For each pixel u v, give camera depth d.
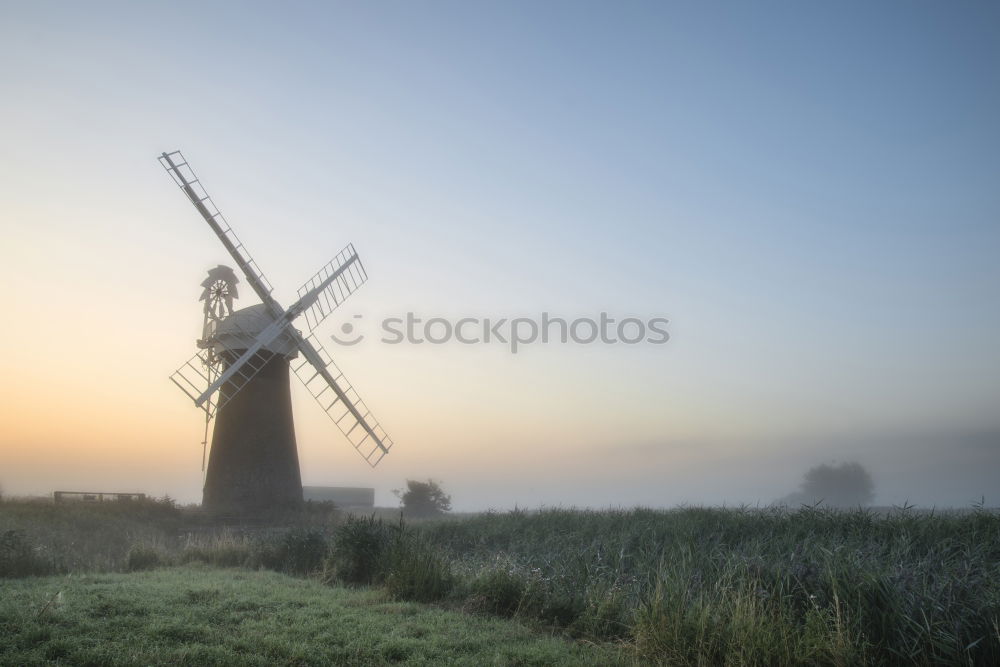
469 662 8.86
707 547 15.27
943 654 8.48
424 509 58.66
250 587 13.98
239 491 36.50
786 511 19.19
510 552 17.36
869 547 13.54
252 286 38.41
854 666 8.30
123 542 26.22
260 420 37.84
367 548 16.27
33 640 9.20
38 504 31.98
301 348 39.69
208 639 9.55
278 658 8.84
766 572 10.97
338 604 12.41
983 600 9.13
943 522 15.89
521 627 11.00
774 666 8.65
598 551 15.27
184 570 17.64
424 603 13.11
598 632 10.77
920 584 9.92
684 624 9.55
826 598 9.85
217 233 37.88
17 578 15.73
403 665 8.73
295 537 19.58
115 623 10.23
